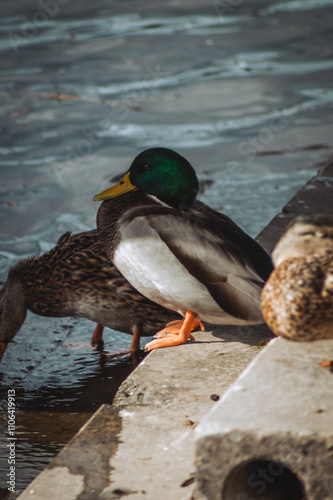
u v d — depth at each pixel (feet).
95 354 29.84
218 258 22.33
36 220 42.68
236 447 14.06
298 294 14.65
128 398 21.22
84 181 47.21
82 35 76.02
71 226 41.75
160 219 23.32
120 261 24.25
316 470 13.79
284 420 14.17
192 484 16.69
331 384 15.48
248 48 70.79
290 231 16.01
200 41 73.10
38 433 23.86
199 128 54.24
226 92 60.44
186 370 22.02
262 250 23.66
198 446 14.28
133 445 18.43
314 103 57.62
